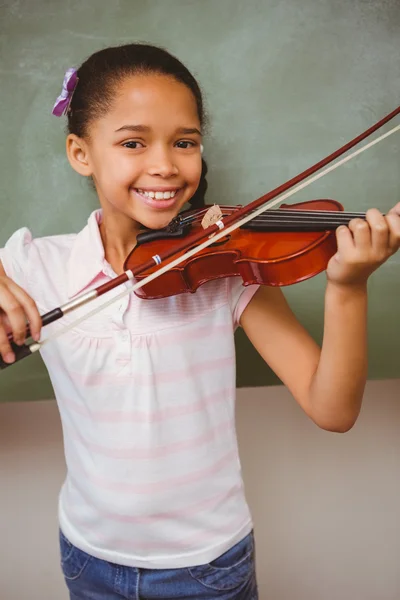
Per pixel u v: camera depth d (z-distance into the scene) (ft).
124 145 3.07
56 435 4.86
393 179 4.31
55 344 3.26
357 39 4.14
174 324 3.23
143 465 3.22
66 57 4.05
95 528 3.39
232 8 4.06
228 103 4.16
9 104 4.09
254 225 3.19
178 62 3.26
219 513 3.35
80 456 3.39
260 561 5.16
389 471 5.10
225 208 3.70
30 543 5.02
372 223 2.54
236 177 4.25
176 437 3.25
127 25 4.03
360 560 5.17
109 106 3.07
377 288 4.49
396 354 4.58
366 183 4.30
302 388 3.17
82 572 3.52
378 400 4.99
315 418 3.10
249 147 4.22
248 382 4.60
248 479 5.04
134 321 3.20
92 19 4.01
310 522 5.14
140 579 3.36
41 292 3.36
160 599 3.41
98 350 3.19
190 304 3.27
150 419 3.19
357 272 2.68
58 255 3.49
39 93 4.09
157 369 3.21
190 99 3.15
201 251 3.11
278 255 2.93
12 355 2.53
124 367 3.18
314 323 4.53
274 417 4.96
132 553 3.34
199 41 4.08
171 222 3.38
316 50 4.13
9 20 4.00
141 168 3.06
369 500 5.13
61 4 4.00
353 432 5.02
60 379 3.36
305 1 4.08
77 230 4.28
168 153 3.07
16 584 5.08
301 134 4.22
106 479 3.27
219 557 3.34
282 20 4.09
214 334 3.32
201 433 3.29
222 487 3.36
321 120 4.21
